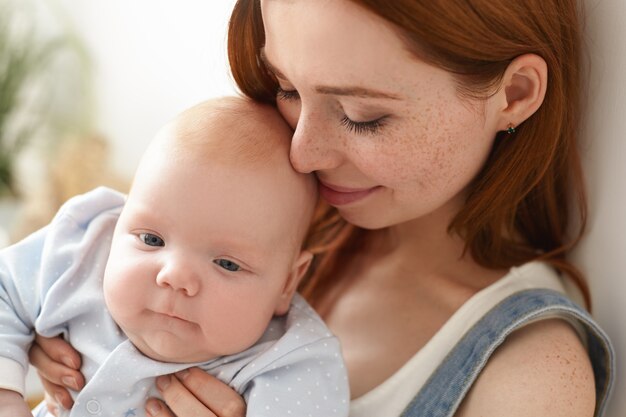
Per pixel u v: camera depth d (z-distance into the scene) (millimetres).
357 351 1089
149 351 938
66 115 2193
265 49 885
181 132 929
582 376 966
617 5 1005
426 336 1062
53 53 2193
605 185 1051
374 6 783
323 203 1210
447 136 884
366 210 966
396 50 812
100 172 2039
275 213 922
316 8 798
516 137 989
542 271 1079
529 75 929
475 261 1094
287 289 989
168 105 1983
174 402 928
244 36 952
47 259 999
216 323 903
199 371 941
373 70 815
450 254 1111
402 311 1105
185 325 907
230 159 908
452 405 967
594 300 1084
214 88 1769
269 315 945
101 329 970
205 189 896
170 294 894
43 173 2139
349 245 1224
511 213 1075
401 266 1146
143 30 2012
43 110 2191
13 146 2170
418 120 863
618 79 1016
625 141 1016
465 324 1027
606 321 1062
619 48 1009
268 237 919
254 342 947
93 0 2137
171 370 933
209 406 927
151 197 906
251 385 945
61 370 970
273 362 935
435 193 935
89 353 959
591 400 973
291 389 931
